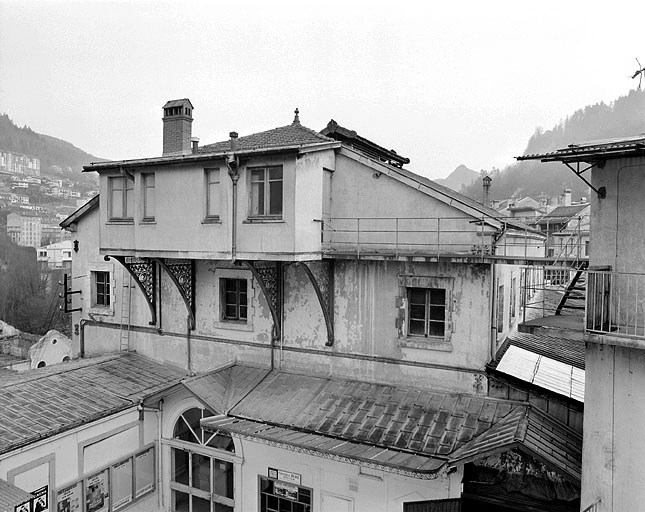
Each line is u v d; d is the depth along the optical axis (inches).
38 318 2309.3
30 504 488.7
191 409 629.0
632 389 331.9
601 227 354.6
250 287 619.5
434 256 484.1
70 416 535.8
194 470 624.4
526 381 474.3
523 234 637.9
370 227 554.3
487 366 489.1
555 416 464.4
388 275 539.2
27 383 581.9
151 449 638.5
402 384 534.6
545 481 420.2
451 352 510.0
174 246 574.2
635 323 319.6
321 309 574.6
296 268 589.9
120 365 668.1
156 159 574.2
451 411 484.7
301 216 517.3
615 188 346.6
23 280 2429.9
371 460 418.9
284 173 513.3
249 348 621.0
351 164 565.0
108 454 579.5
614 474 341.4
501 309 552.7
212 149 671.8
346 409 513.7
